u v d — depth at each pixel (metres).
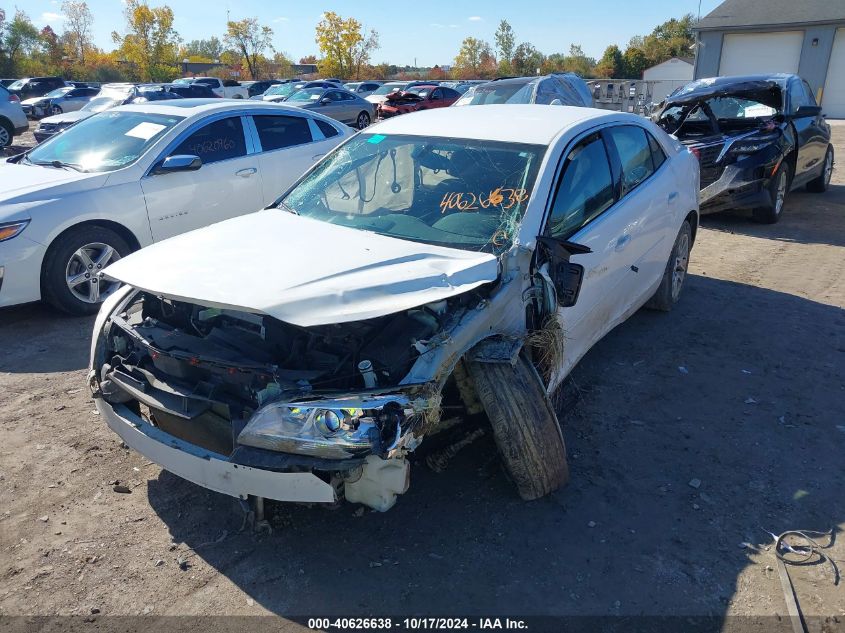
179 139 6.26
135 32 57.12
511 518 3.11
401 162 4.02
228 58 68.88
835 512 3.17
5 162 6.51
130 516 3.13
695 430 3.87
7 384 4.44
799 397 4.26
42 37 63.75
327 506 3.03
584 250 3.19
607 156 4.22
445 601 2.65
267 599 2.66
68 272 5.53
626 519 3.11
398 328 2.88
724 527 3.06
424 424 2.63
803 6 29.03
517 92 12.01
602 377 4.53
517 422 3.00
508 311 3.14
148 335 3.01
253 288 2.74
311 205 4.03
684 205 5.34
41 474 3.44
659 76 55.62
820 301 5.99
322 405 2.52
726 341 5.11
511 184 3.59
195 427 2.86
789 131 8.80
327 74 57.69
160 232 6.08
